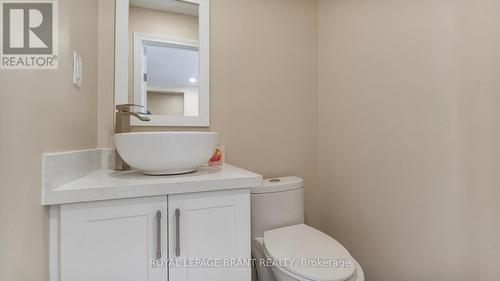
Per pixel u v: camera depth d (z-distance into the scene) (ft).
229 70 4.88
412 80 3.73
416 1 3.67
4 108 1.95
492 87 2.85
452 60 3.23
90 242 2.50
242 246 3.16
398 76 3.94
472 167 3.04
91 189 2.47
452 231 3.25
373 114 4.39
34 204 2.23
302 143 5.62
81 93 3.26
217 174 3.39
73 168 2.88
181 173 3.34
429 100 3.50
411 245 3.76
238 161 4.96
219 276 3.04
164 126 4.37
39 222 2.29
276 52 5.33
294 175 5.52
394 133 4.01
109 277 2.57
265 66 5.22
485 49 2.91
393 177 4.04
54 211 2.44
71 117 2.93
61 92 2.66
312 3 5.75
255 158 5.12
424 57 3.57
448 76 3.27
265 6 5.23
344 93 5.04
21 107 2.11
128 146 2.92
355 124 4.78
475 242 3.03
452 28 3.23
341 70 5.12
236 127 4.95
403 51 3.86
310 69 5.71
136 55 4.25
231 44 4.91
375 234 4.36
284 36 5.42
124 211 2.63
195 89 4.59
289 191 4.65
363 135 4.60
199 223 2.95
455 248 3.22
